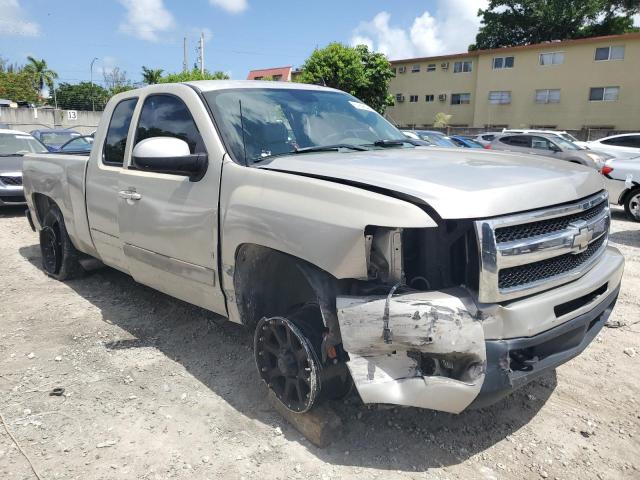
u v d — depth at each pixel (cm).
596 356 406
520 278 256
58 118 3594
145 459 283
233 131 342
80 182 483
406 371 244
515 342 250
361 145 381
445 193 245
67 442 297
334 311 268
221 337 432
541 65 3666
